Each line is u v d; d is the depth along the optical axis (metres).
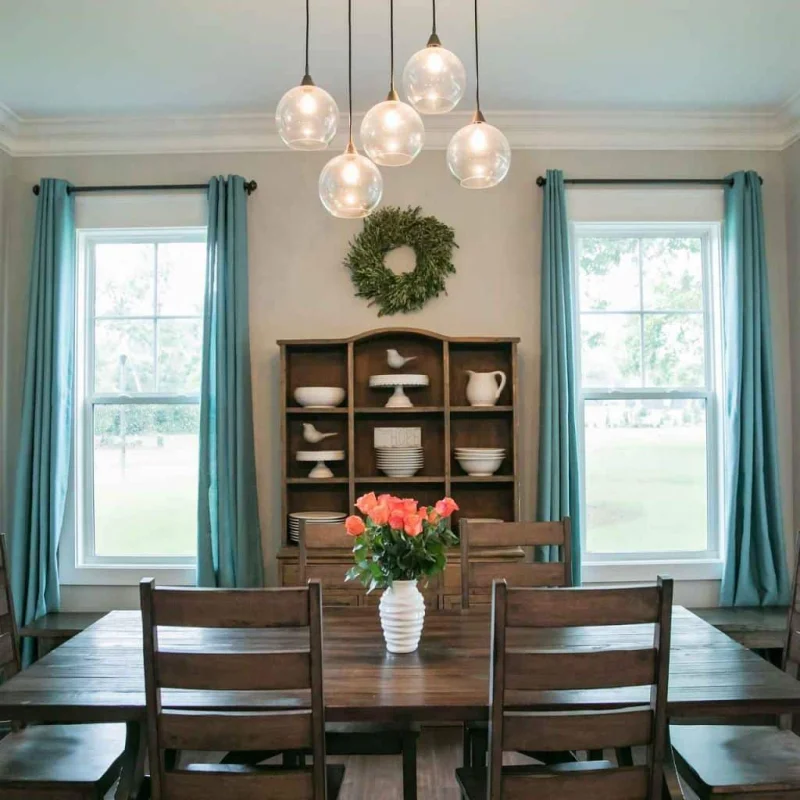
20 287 3.62
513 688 1.50
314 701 1.50
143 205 3.65
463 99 3.41
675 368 3.75
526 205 3.67
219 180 3.54
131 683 1.78
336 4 2.59
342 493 3.60
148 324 3.74
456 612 2.44
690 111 3.55
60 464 3.48
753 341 3.51
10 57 2.96
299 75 3.15
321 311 3.64
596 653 1.50
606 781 1.54
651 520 3.72
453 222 3.66
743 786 1.79
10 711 1.64
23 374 3.53
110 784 1.90
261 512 3.61
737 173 3.57
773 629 3.11
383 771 2.83
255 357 3.64
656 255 3.75
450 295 3.65
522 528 2.60
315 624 1.49
